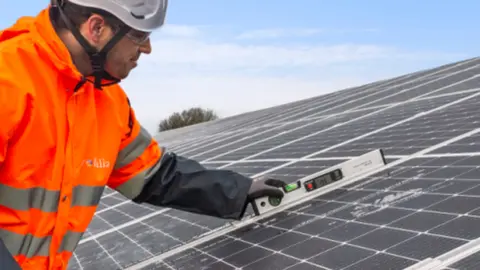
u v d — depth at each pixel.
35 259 3.13
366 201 4.01
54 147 2.97
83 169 3.26
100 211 7.59
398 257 2.92
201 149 12.69
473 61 11.83
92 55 2.99
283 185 4.55
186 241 4.61
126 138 3.72
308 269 3.17
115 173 3.88
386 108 9.05
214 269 3.70
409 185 4.02
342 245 3.35
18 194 2.95
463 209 3.21
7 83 2.70
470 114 5.77
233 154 9.48
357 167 4.73
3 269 2.45
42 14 2.98
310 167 5.97
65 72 2.93
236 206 4.16
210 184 4.07
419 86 10.47
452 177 3.85
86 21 2.92
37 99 2.84
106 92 3.45
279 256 3.53
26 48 2.87
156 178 4.01
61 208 3.11
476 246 2.68
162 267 4.14
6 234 3.02
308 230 3.82
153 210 6.41
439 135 5.29
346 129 7.97
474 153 4.20
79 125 3.17
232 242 4.16
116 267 4.51
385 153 5.34
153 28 3.05
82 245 5.72
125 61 3.12
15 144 2.84
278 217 4.37
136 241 5.19
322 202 4.37
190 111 36.56
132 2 2.95
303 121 11.41
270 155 7.80
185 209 4.18
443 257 2.70
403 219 3.41
